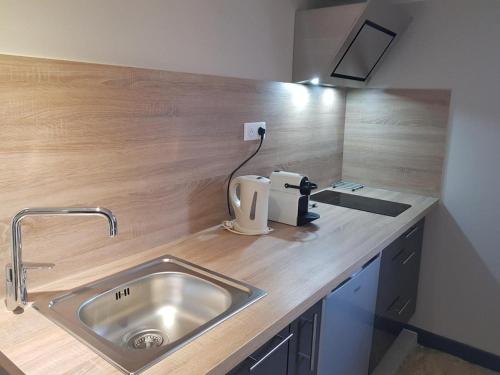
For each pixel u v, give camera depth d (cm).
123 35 137
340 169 282
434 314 259
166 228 163
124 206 146
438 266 253
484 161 230
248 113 192
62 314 112
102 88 131
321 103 246
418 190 255
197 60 165
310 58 209
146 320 138
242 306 117
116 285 130
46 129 119
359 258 153
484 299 241
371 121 265
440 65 235
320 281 133
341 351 158
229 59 179
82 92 126
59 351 96
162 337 132
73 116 125
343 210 217
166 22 150
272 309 116
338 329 151
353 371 174
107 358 93
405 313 240
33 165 118
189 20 159
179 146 161
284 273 139
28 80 112
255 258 152
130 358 93
